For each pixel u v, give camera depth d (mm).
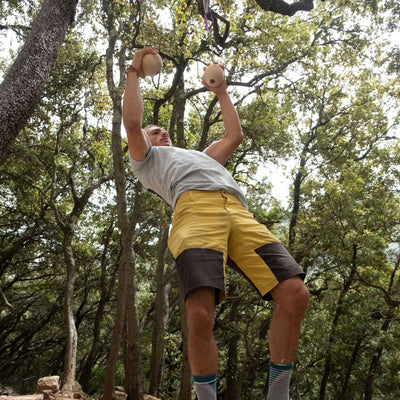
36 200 20969
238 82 15445
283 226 20797
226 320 17906
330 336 16578
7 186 21344
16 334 26969
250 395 21156
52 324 23828
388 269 19344
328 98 20641
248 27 15914
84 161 20594
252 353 17047
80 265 22016
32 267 23438
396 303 16891
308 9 8164
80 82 17969
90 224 22859
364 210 17625
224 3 11695
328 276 18922
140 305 24625
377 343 15984
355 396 20047
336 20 17219
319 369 18250
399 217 19188
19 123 5617
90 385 23328
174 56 12773
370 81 20391
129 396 11875
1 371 22875
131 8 10766
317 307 17766
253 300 18641
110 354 11992
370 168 19844
